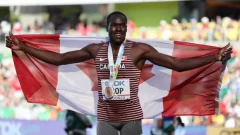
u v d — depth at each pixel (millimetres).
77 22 38969
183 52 14117
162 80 14281
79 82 14273
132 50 12117
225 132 24000
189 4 37406
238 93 31250
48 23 39062
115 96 12070
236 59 33000
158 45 14094
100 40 13906
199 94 14312
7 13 40250
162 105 14391
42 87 14281
